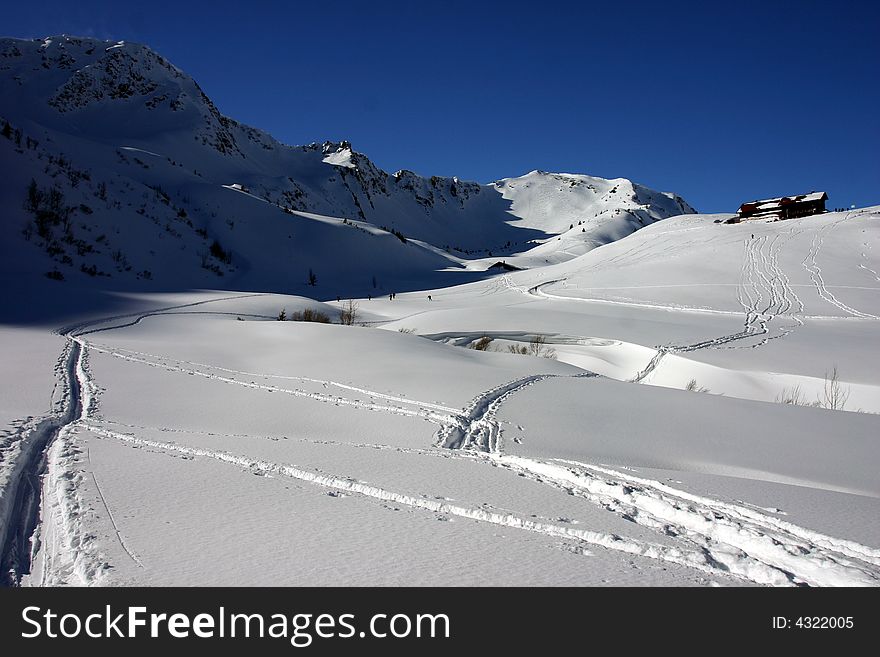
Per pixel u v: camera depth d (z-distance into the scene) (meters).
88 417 11.32
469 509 5.86
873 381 25.45
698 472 9.07
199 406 13.27
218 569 4.36
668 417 14.20
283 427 11.72
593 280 65.69
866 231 68.12
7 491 5.93
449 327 40.34
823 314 44.91
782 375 26.61
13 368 16.61
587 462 9.52
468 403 14.30
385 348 22.56
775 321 42.69
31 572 4.37
